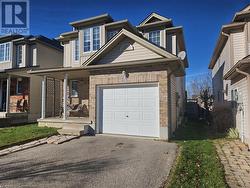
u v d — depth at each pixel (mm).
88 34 16562
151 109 10953
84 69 12422
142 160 7094
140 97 11227
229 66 14641
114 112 11812
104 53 12391
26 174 5891
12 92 19312
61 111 18344
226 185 5066
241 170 6184
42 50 20469
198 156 7379
